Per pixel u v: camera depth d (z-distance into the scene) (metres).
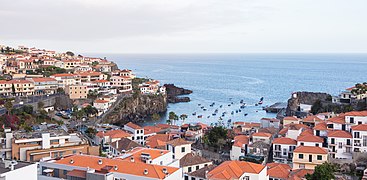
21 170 60.81
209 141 144.00
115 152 127.19
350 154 120.19
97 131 162.75
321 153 113.69
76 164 79.12
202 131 166.75
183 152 123.06
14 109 178.00
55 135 113.00
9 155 104.25
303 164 114.88
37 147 106.06
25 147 104.81
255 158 124.88
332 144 122.38
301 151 115.38
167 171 75.12
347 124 130.50
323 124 137.50
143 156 84.94
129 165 77.00
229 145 145.62
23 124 158.12
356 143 119.69
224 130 149.00
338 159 116.94
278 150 126.75
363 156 115.94
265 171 94.38
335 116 150.12
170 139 143.38
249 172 90.44
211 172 90.31
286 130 144.50
